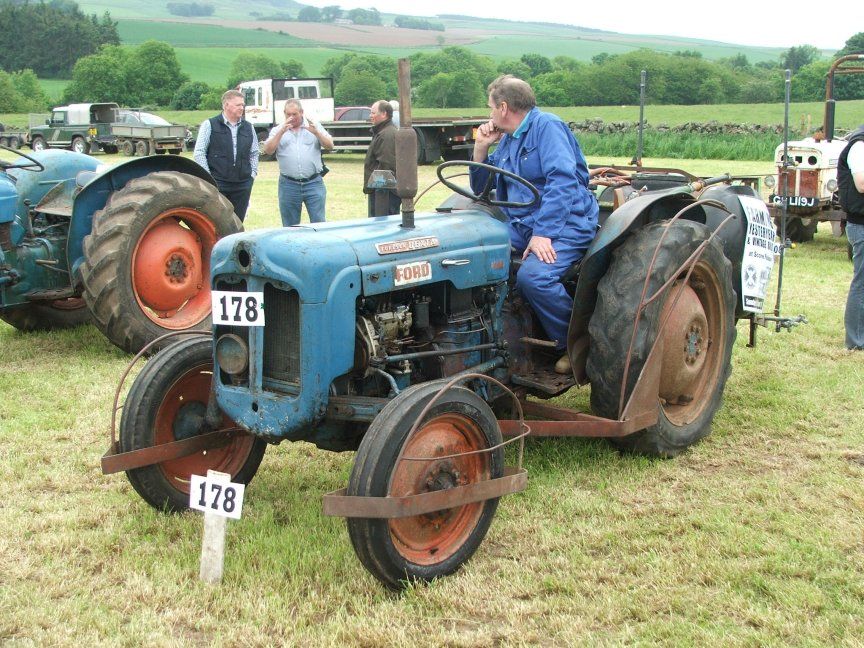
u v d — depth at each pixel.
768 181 10.88
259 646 2.81
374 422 3.08
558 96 51.56
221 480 3.16
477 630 2.89
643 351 3.92
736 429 4.73
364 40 125.00
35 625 2.92
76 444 4.64
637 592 3.08
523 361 4.28
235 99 7.95
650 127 30.62
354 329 3.32
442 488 3.22
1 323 7.48
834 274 9.02
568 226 4.12
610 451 4.42
